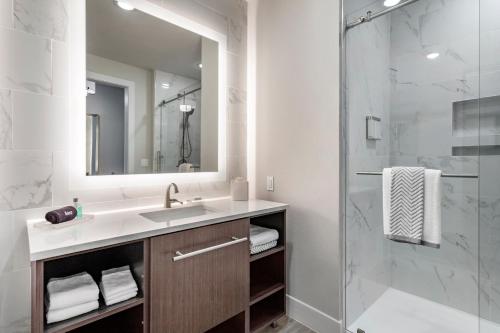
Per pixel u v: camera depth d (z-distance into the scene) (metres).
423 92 1.91
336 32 1.66
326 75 1.71
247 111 2.21
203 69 1.92
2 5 1.15
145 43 1.63
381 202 1.86
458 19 1.76
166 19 1.72
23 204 1.21
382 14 1.67
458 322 1.73
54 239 0.96
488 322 1.64
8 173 1.17
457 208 1.77
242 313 1.54
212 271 1.34
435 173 1.41
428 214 1.41
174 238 1.19
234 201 1.93
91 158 1.41
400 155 2.00
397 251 2.02
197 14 1.88
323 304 1.72
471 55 1.71
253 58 2.19
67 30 1.32
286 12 1.95
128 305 1.07
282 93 1.98
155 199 1.66
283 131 1.97
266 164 2.09
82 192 1.38
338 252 1.65
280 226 1.83
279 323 1.83
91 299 1.01
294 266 1.89
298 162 1.87
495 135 1.61
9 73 1.17
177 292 1.20
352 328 1.71
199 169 1.91
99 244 0.97
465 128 1.73
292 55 1.91
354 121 1.76
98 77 1.44
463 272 1.76
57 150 1.30
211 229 1.34
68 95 1.33
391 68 2.05
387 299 1.98
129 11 1.56
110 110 1.49
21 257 1.21
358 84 1.78
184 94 1.82
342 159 1.67
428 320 1.76
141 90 1.62
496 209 1.62
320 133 1.74
